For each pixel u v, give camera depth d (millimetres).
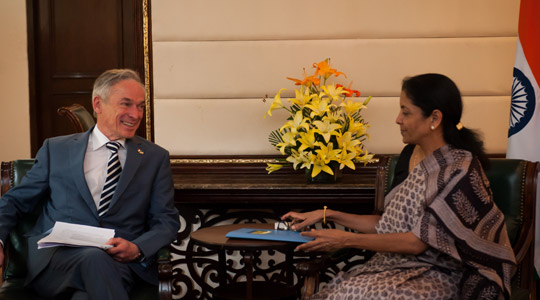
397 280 2068
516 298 2236
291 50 3600
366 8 3572
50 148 2537
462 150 2170
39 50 4559
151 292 2320
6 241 2418
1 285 2369
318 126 3076
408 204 2193
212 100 3645
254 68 3613
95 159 2523
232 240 2418
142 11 3695
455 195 2072
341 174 3314
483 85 3578
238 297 2920
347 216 2520
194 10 3607
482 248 2061
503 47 3564
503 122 3586
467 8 3559
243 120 3637
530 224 2410
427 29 3574
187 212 3373
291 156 3234
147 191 2521
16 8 4457
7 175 2609
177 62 3629
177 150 3666
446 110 2150
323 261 2260
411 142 2248
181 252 3369
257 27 3598
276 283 3184
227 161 3631
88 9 4535
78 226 2352
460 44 3574
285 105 3611
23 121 4520
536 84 3172
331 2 3576
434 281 2084
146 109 3748
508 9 3557
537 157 3158
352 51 3586
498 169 2506
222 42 3621
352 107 3176
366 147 3621
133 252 2262
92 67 4566
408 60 3584
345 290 2131
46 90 4598
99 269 2104
